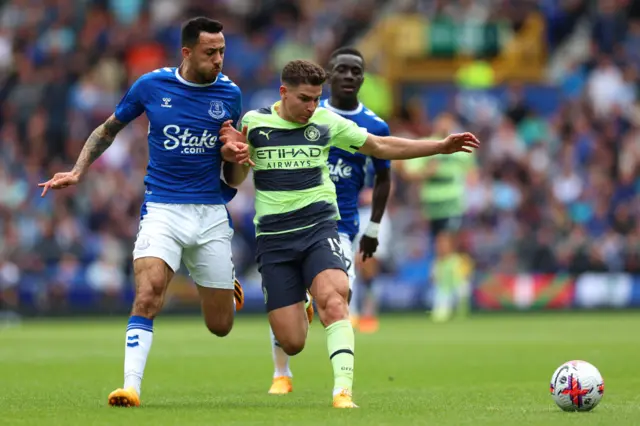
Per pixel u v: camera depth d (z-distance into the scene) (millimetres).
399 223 85875
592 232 89500
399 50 104062
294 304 27719
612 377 36844
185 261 29062
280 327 27625
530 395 31203
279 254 27609
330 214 27672
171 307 82312
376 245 37156
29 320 79438
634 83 104750
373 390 33500
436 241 78812
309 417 24234
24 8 107188
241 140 28047
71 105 97000
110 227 84250
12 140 91875
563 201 91438
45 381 36469
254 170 28031
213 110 28359
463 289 78812
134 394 26891
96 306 81125
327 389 34188
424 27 104625
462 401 29188
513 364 43062
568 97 102625
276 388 32875
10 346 53688
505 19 106750
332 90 36031
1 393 31797
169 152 28250
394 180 87312
